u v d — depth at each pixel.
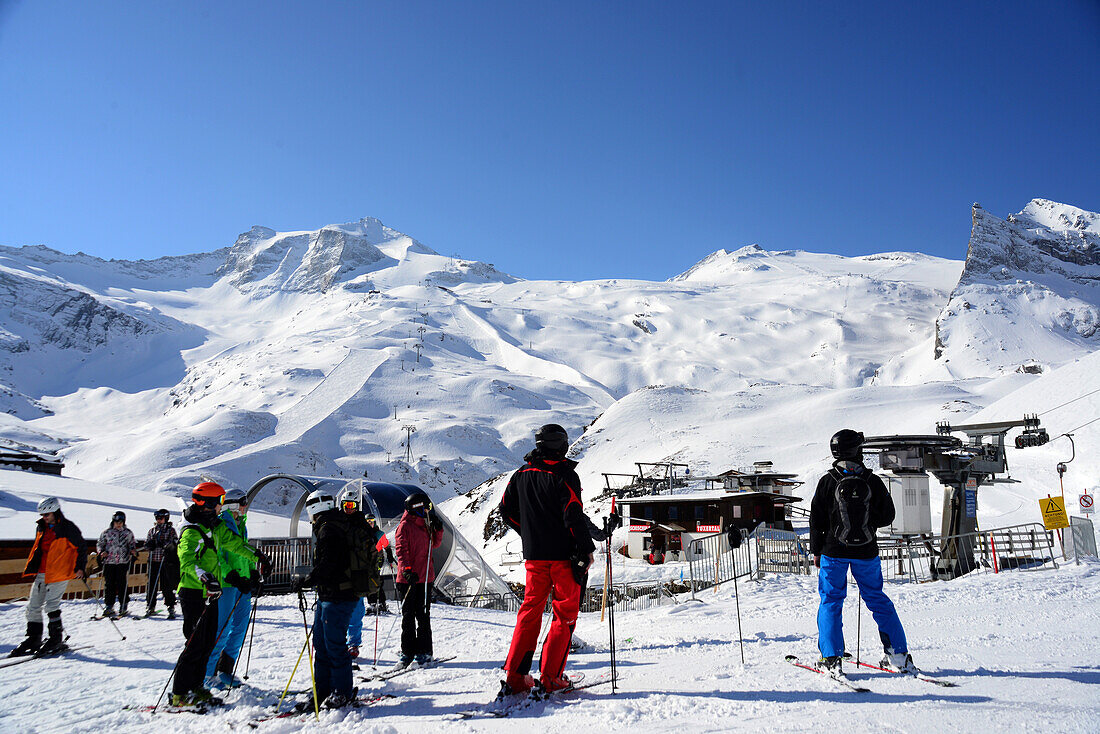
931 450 18.61
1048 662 5.20
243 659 7.93
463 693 5.33
